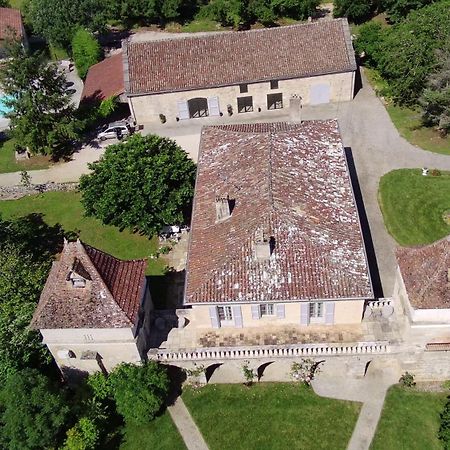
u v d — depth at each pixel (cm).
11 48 6109
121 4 8925
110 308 3681
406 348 3819
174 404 4106
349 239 3981
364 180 5641
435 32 6138
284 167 4378
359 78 7169
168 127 6731
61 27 8269
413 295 3591
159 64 6638
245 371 4016
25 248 5256
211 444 3875
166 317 4234
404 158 5859
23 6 9575
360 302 3812
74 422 3778
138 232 5466
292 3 8475
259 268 3809
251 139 4762
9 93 6056
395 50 6316
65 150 6675
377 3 8675
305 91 6675
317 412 3962
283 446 3825
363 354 3881
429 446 3716
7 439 3581
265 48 6631
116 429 3988
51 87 6256
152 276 4984
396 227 5119
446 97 5628
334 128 5031
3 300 4203
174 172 4962
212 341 4031
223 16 8894
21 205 6028
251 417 3988
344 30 6619
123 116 7012
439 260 3600
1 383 3866
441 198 5325
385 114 6500
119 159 5022
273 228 3912
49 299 3709
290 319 4009
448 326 3641
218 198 4134
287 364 4109
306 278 3762
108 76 7131
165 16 9075
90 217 5666
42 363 4100
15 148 6706
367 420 3884
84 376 4069
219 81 6519
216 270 3831
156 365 3947
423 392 3997
